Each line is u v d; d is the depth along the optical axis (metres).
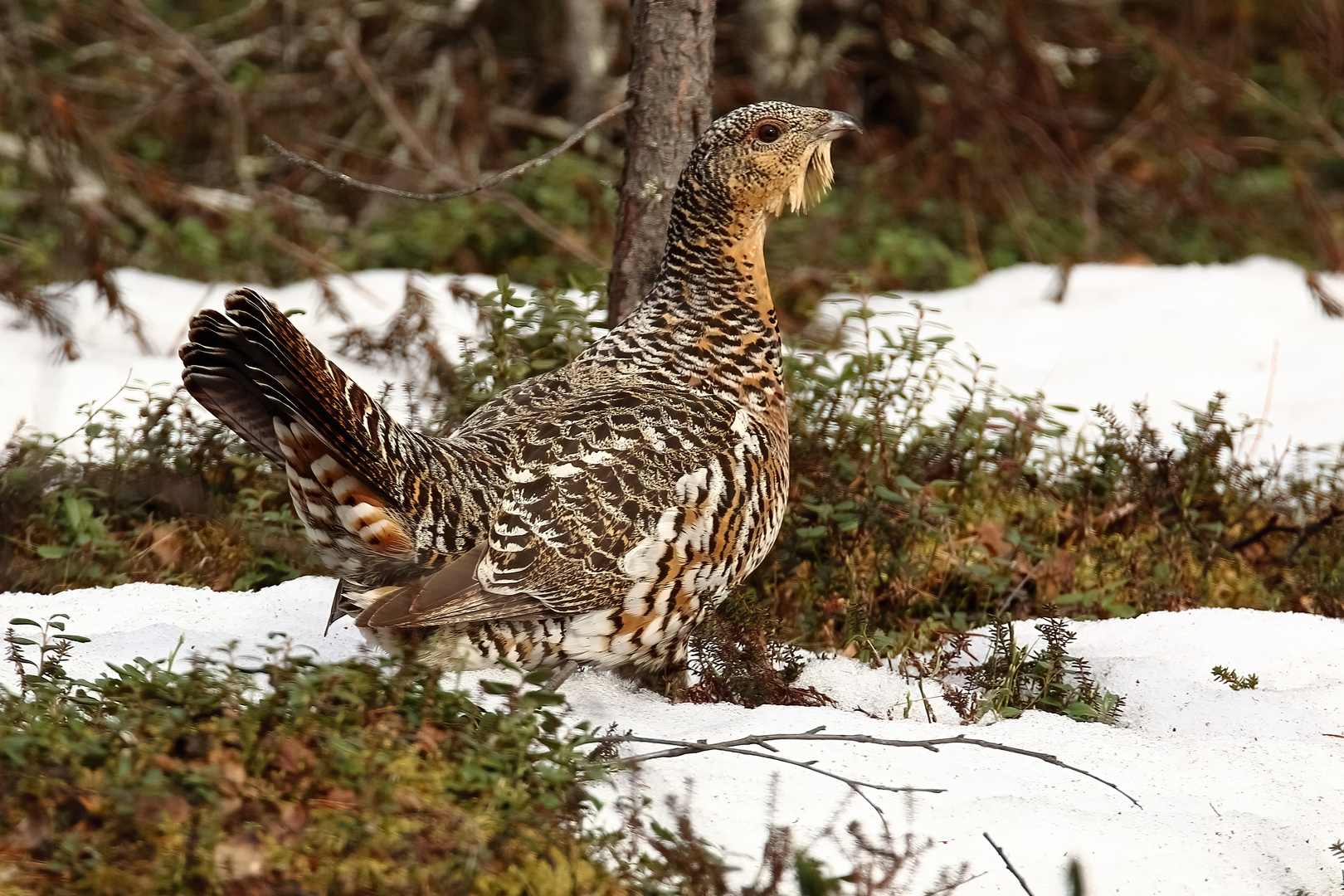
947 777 7.41
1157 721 8.67
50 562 10.24
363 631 8.02
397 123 21.64
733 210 8.66
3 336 16.14
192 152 23.77
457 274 19.55
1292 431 15.10
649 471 7.75
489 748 6.50
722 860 6.14
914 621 10.02
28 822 5.73
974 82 23.06
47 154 18.75
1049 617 9.08
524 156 21.78
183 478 11.27
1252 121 26.72
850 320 17.81
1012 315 19.03
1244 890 6.58
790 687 8.77
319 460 7.06
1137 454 12.02
